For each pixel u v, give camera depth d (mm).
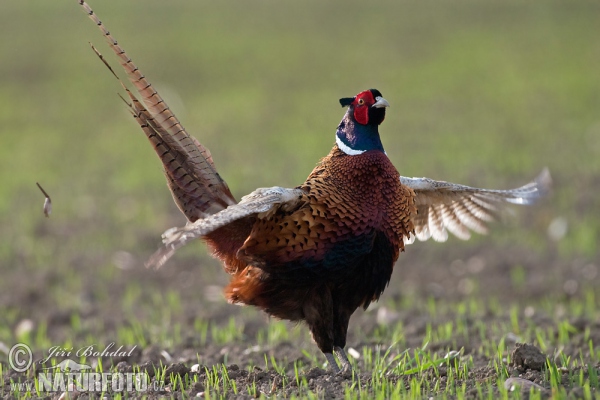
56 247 17219
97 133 27703
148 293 14555
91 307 13805
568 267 15047
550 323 11461
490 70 33625
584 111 26844
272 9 49938
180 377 8234
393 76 33562
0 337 12320
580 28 39938
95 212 19547
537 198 8820
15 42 41625
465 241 16766
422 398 7242
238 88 32844
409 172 20844
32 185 21938
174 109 29641
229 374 8422
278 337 10906
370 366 9391
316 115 28344
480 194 9188
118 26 45281
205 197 8367
